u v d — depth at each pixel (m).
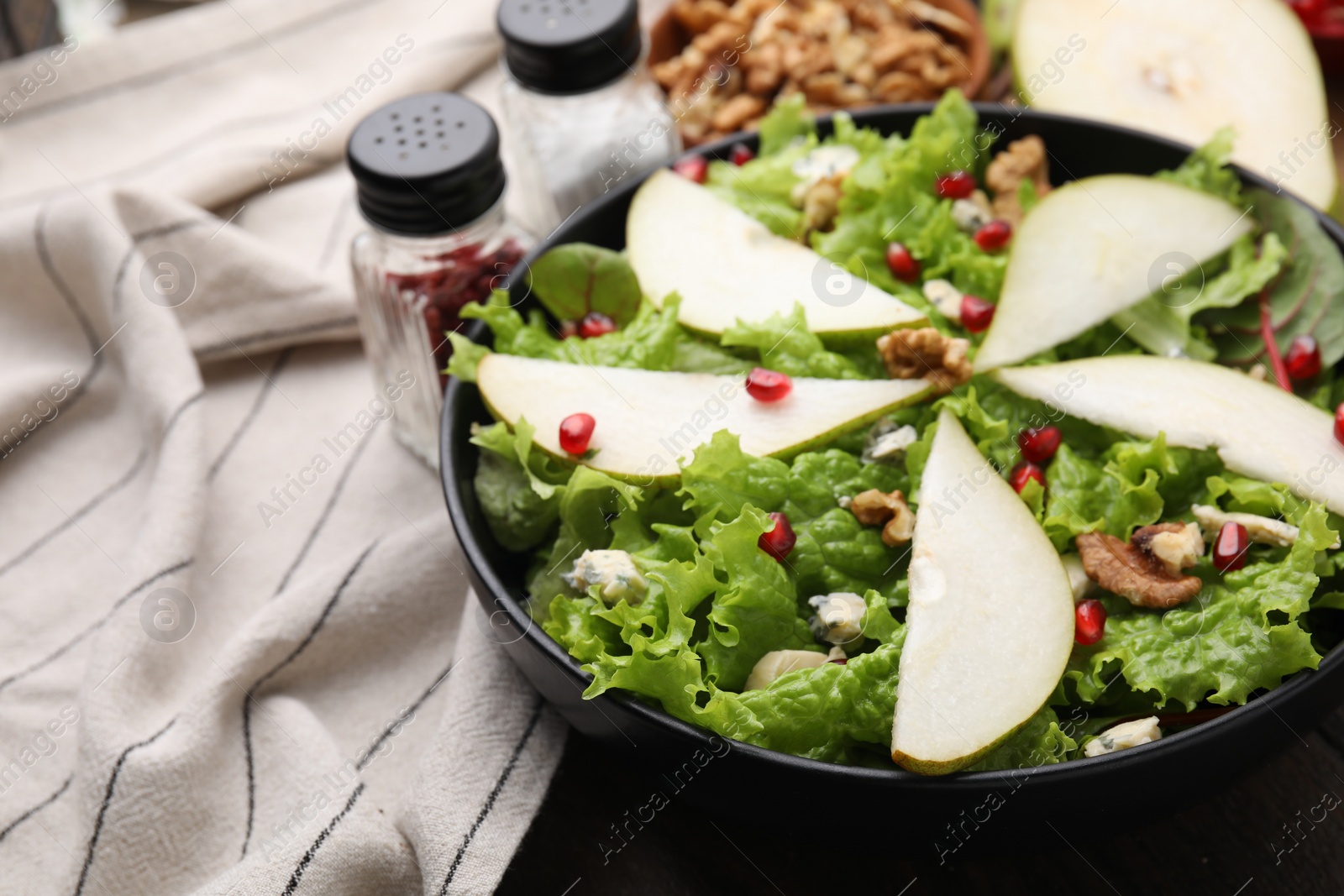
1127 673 0.60
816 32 0.79
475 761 0.64
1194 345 0.66
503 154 0.79
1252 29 0.74
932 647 0.59
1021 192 0.69
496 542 0.64
